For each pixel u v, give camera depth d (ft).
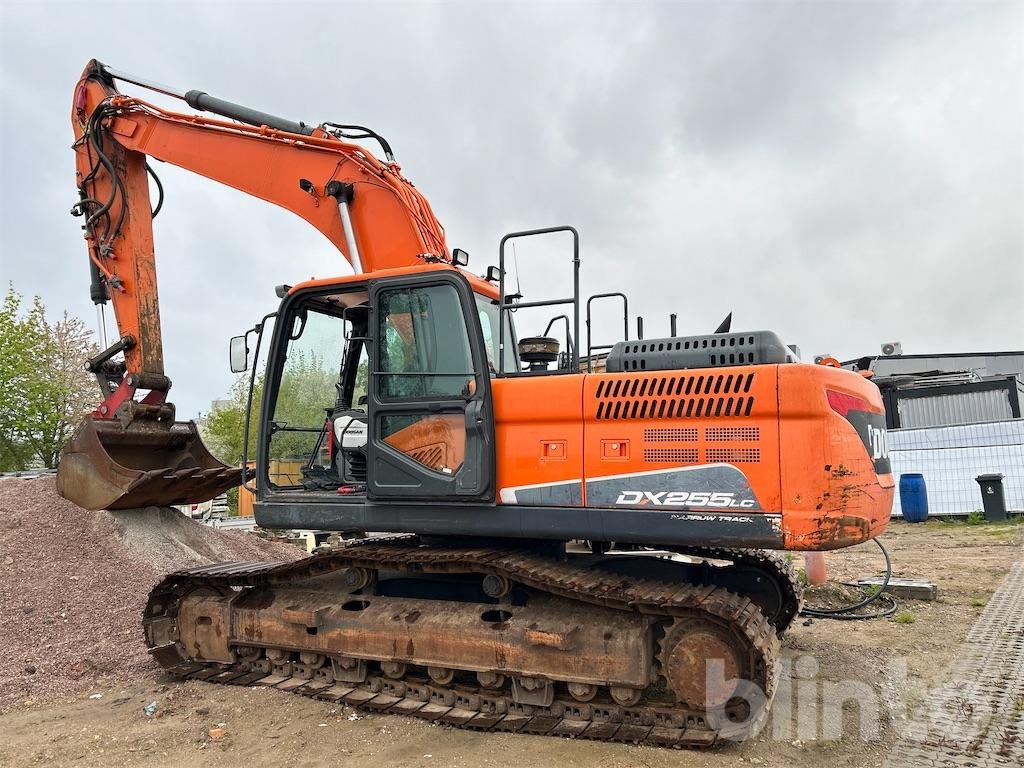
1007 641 20.36
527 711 15.46
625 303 18.25
